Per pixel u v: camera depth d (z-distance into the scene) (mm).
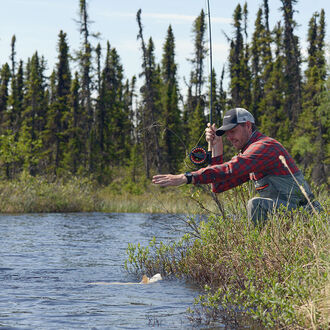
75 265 6301
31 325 3385
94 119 62656
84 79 49656
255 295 3596
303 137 37688
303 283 3664
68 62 59656
